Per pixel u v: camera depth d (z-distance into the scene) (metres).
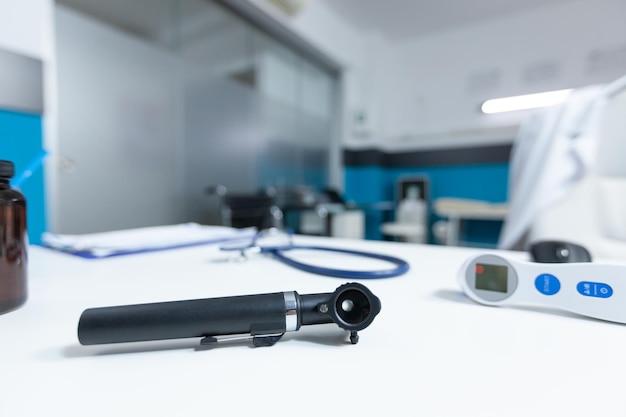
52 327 0.24
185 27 1.95
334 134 3.46
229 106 2.27
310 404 0.15
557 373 0.18
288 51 2.82
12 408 0.15
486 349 0.21
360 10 2.93
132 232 0.73
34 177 0.71
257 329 0.21
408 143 3.54
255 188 2.52
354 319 0.22
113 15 1.59
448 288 0.34
